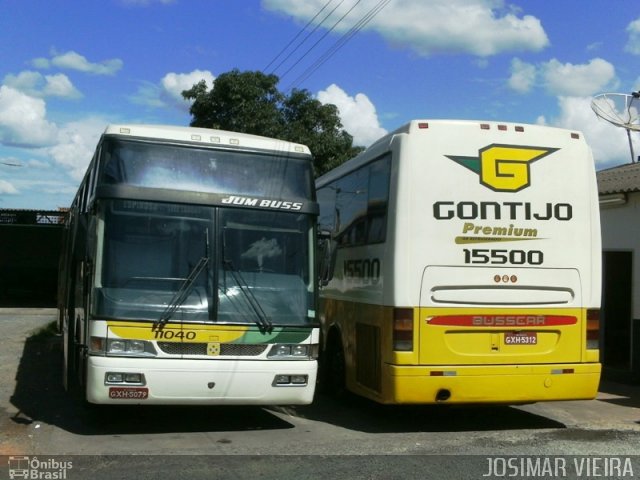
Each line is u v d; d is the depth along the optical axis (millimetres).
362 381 8555
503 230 7793
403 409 9219
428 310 7574
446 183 7734
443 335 7578
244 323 7301
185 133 7793
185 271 7312
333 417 8656
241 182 7758
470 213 7738
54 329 18734
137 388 6914
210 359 7129
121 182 7379
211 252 7422
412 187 7676
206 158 7746
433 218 7668
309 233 7902
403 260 7586
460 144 7812
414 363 7496
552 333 7867
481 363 7645
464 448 7043
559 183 8008
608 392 10680
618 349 12328
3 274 30594
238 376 7172
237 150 7895
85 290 7715
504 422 8453
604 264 12359
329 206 10695
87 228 8266
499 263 7758
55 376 11367
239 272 7477
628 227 11523
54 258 30672
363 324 8555
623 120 12484
